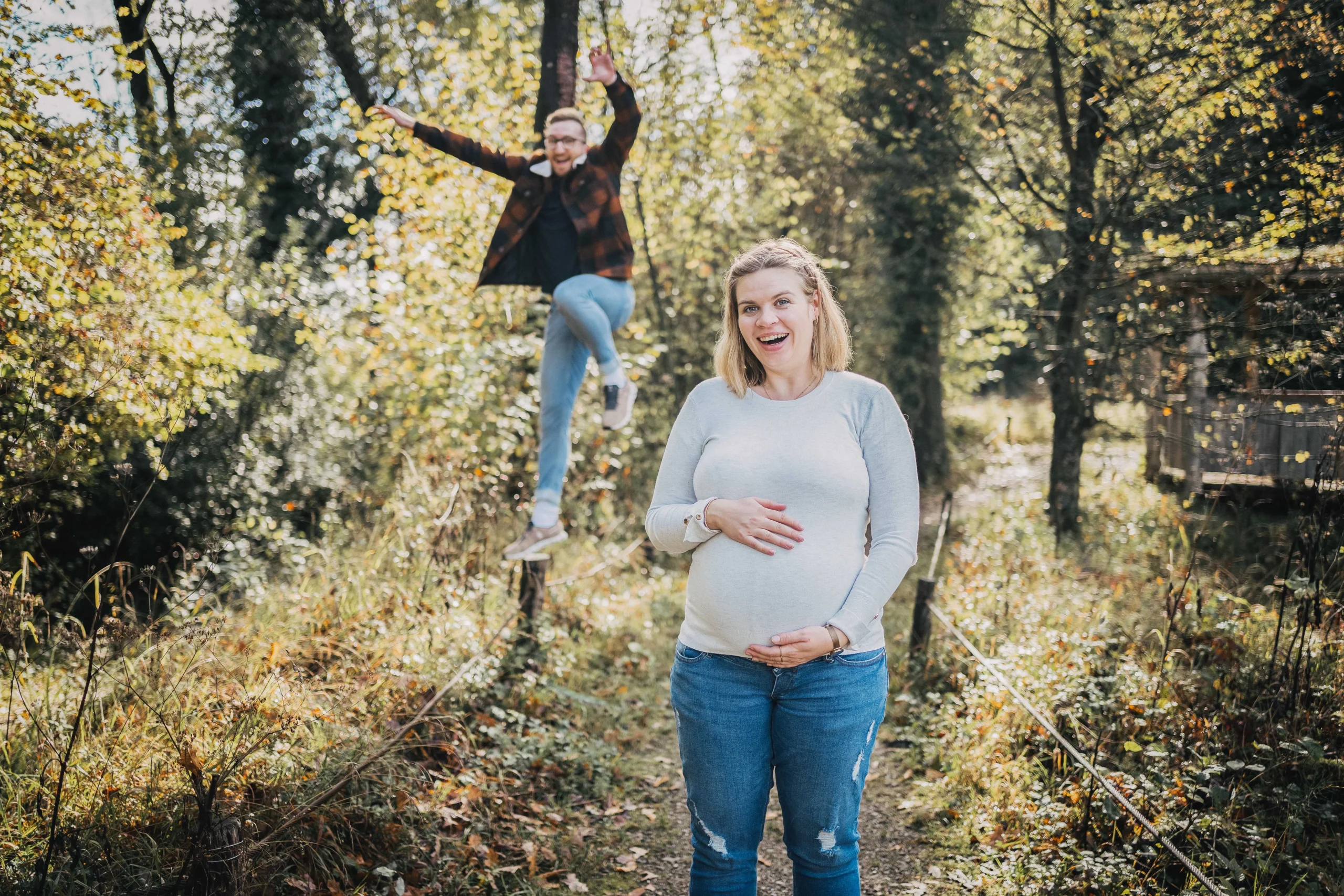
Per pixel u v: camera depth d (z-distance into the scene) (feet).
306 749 10.85
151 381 16.43
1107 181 26.68
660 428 32.73
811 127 38.78
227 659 12.74
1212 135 24.73
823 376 6.81
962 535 29.07
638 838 12.09
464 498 19.24
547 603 18.93
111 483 19.47
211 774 9.53
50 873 8.04
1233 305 28.35
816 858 6.50
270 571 21.02
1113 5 24.58
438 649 14.70
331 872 9.41
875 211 40.24
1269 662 13.12
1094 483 34.73
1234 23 22.97
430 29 25.63
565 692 15.37
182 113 31.86
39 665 12.82
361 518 22.80
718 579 6.43
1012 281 33.73
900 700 15.97
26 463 15.05
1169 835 10.13
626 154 14.02
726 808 6.41
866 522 6.71
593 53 13.42
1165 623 16.15
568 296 13.35
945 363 49.24
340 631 14.47
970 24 28.25
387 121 24.08
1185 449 30.30
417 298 24.56
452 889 9.96
